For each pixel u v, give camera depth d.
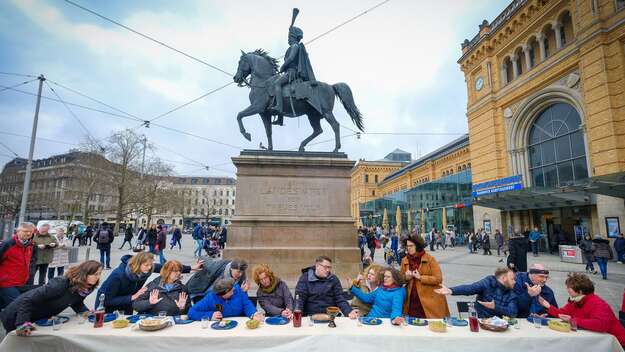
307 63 10.38
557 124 22.53
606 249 11.62
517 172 25.20
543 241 23.02
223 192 122.00
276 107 9.77
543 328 3.73
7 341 3.35
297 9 10.77
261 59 10.48
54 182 62.50
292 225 9.16
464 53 30.95
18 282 5.68
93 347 3.28
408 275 4.75
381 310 4.53
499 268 4.72
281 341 3.36
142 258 4.70
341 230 9.29
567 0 21.33
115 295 4.57
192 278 5.61
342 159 9.72
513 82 25.41
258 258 8.77
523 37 24.98
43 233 8.68
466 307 4.54
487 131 27.84
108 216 71.50
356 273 8.92
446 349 3.36
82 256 17.59
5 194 50.94
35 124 18.89
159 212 54.91
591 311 3.86
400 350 3.36
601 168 18.47
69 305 4.14
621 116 17.86
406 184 58.69
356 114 10.55
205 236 22.14
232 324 3.67
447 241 30.17
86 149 42.53
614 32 18.38
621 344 3.65
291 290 8.06
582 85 19.88
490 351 3.36
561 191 18.28
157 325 3.50
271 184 9.45
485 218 27.44
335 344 3.38
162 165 51.06
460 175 33.91
